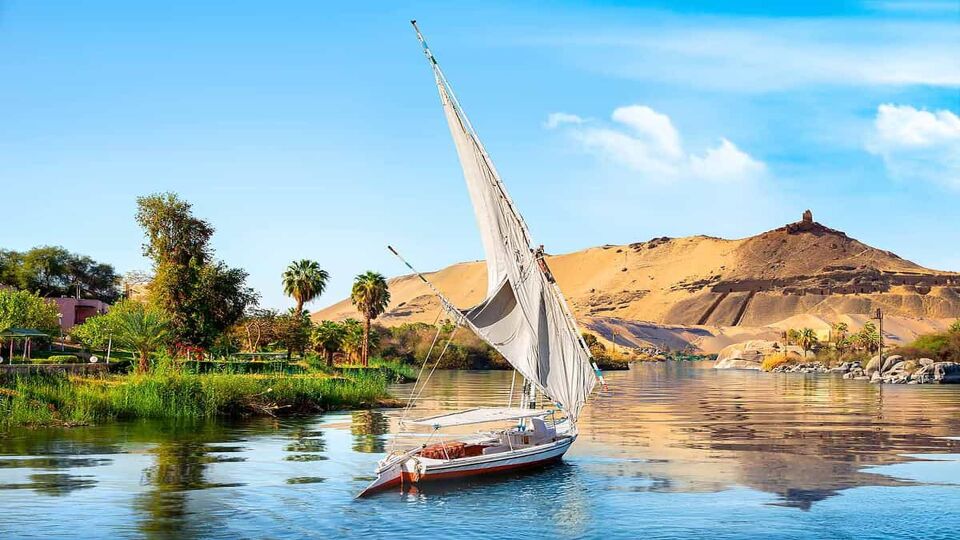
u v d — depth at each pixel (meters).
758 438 47.84
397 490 31.58
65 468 34.94
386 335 167.12
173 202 83.69
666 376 153.12
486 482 33.25
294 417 57.06
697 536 25.88
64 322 108.75
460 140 37.19
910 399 81.62
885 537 25.78
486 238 36.09
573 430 37.78
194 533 25.58
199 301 79.94
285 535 25.58
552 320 36.69
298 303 117.81
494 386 99.69
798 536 25.86
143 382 54.81
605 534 26.06
